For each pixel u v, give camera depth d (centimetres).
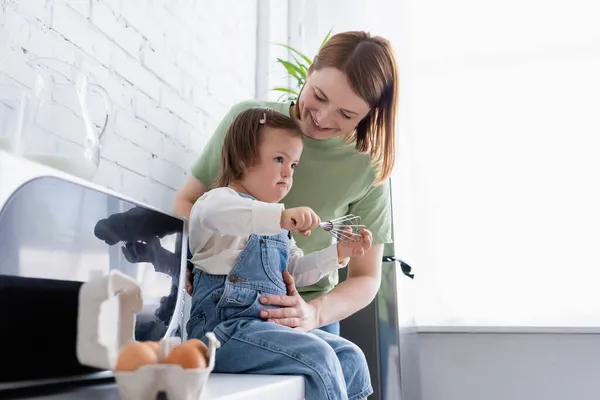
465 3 221
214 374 92
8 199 56
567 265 199
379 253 143
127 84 132
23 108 79
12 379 56
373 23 222
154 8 144
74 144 84
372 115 133
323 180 134
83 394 65
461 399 201
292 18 229
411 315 200
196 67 164
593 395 190
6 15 99
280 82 217
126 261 77
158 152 143
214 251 105
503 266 204
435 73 220
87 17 119
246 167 112
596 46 207
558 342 195
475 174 211
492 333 200
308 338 93
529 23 215
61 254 64
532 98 211
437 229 210
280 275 110
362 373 109
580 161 203
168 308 89
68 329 64
